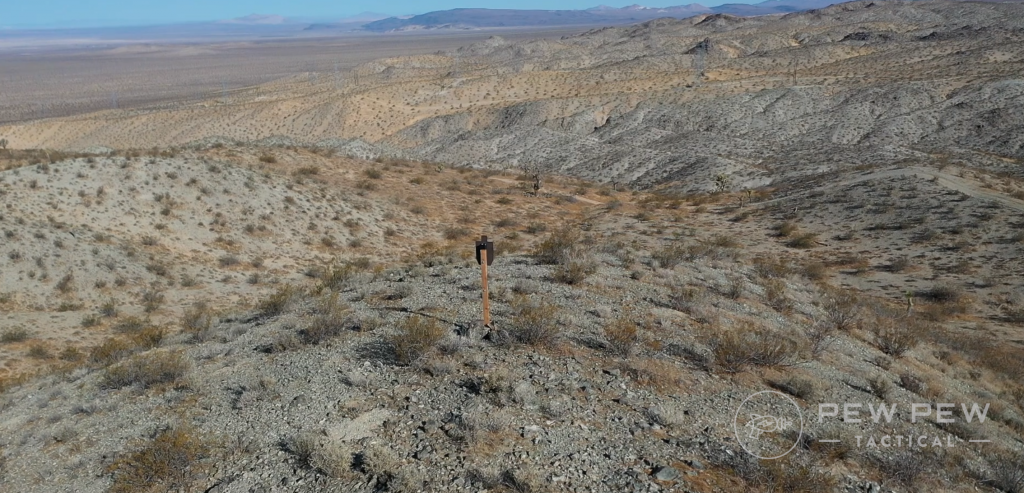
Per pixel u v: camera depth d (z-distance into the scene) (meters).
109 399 9.93
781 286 17.64
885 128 81.56
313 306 14.20
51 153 38.12
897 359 13.59
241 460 7.40
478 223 37.97
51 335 21.02
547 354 9.91
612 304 13.07
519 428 7.66
